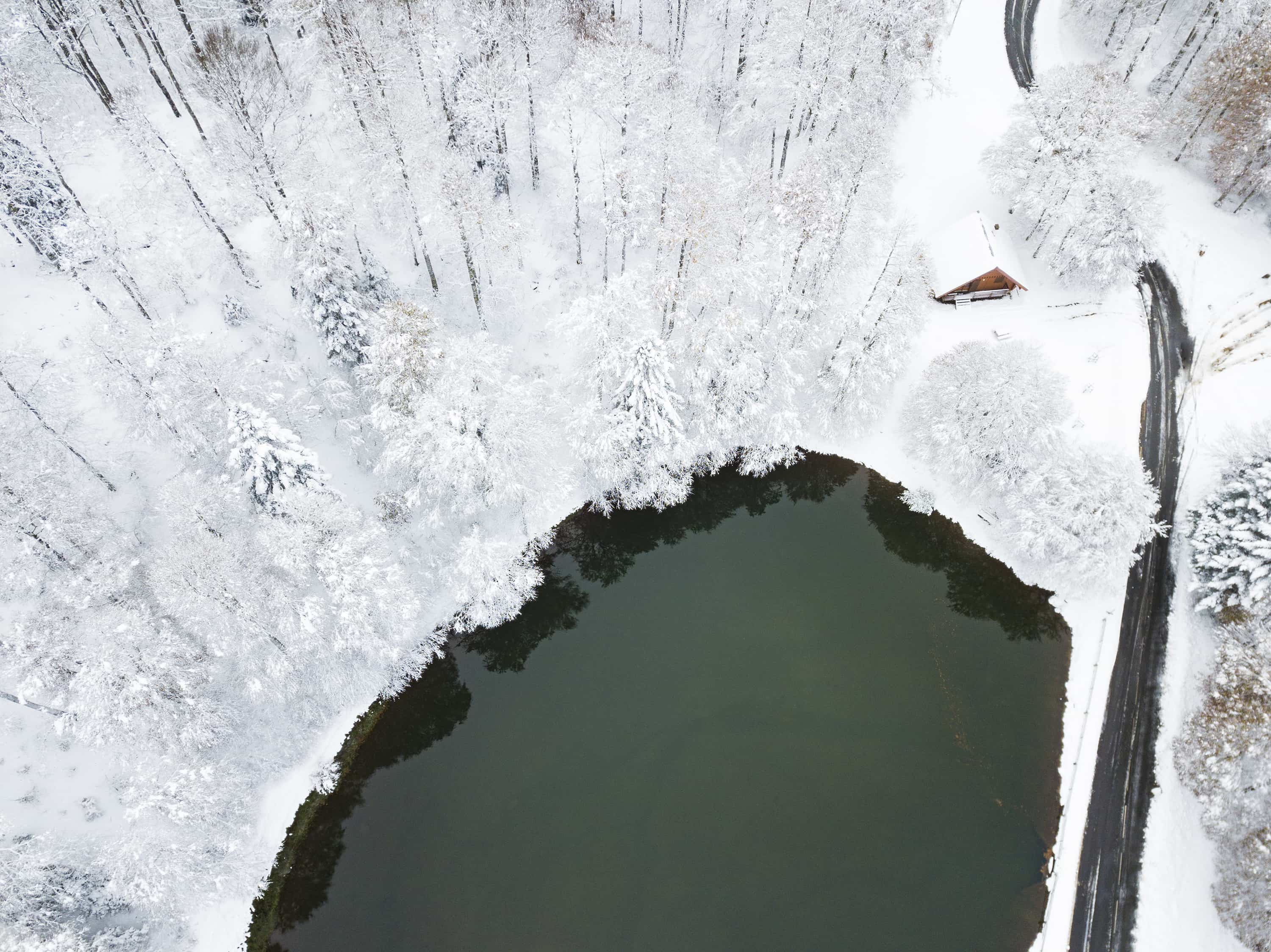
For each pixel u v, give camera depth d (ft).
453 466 119.03
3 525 103.14
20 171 121.90
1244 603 113.91
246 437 106.73
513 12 142.82
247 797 108.06
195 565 101.09
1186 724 111.34
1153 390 146.20
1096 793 110.32
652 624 134.41
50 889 92.12
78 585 107.45
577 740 119.96
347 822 112.06
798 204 133.80
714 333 135.54
